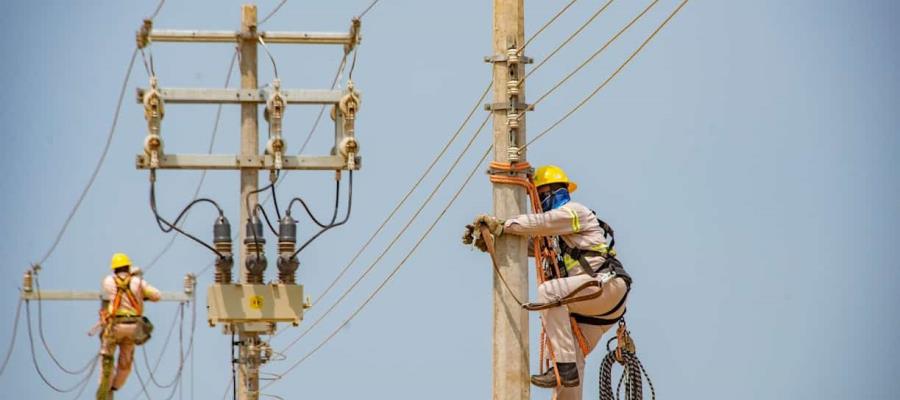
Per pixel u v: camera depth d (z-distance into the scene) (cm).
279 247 2320
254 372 2858
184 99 2291
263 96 2319
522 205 2192
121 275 2567
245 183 2456
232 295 2298
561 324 2167
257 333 2858
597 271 2166
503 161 2189
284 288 2312
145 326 2567
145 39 2338
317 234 2312
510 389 2183
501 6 2205
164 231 2262
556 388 2162
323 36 2378
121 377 2577
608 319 2194
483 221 2153
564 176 2223
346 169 2289
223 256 2292
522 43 2205
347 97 2272
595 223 2186
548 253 2191
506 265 2180
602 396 2255
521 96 2197
